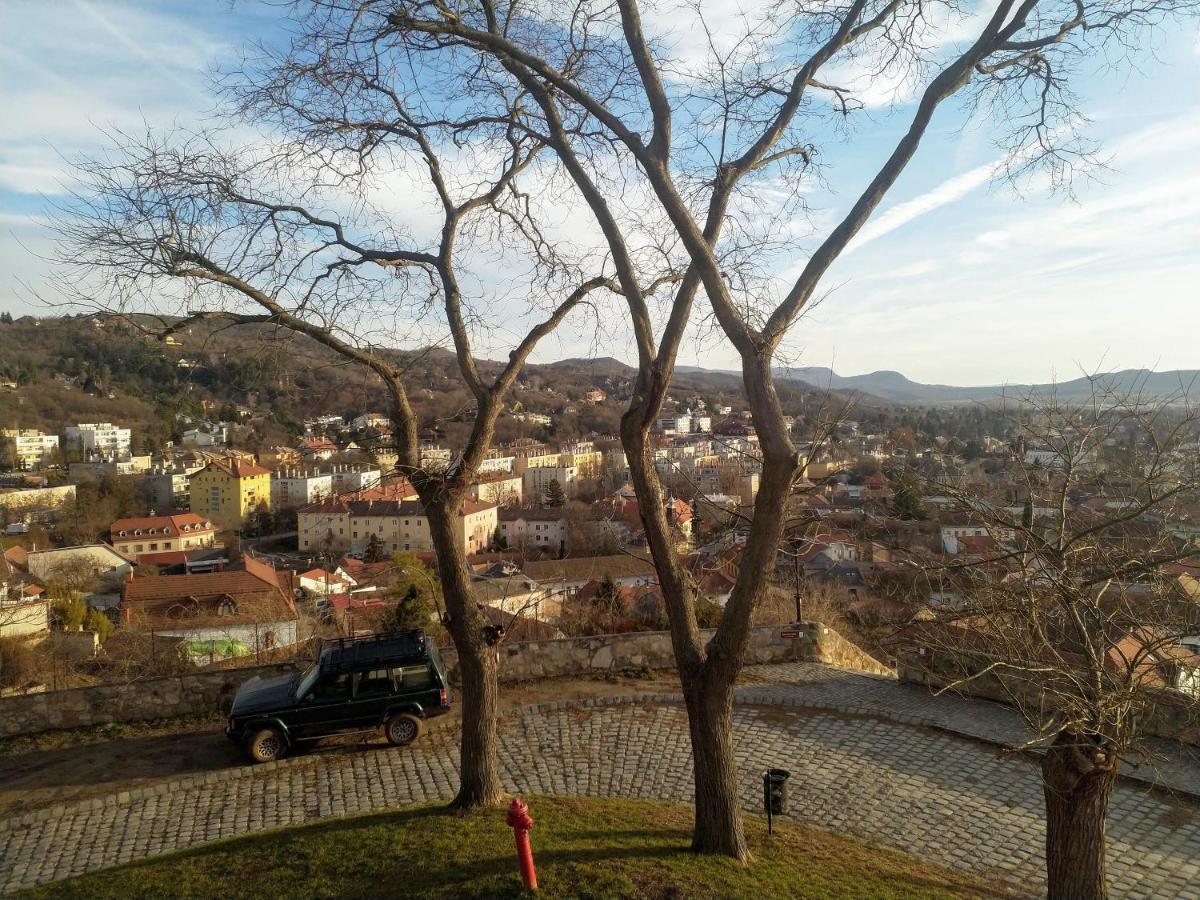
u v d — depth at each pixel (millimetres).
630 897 5891
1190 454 6156
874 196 6500
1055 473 7098
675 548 6977
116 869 7559
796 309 6336
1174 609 6395
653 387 6602
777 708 12445
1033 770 9922
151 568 58906
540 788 9688
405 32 7039
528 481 96500
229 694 12602
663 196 6270
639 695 12914
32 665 19703
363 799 9461
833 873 6957
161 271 7398
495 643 8422
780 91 7254
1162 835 8320
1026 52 7145
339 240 8484
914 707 12195
